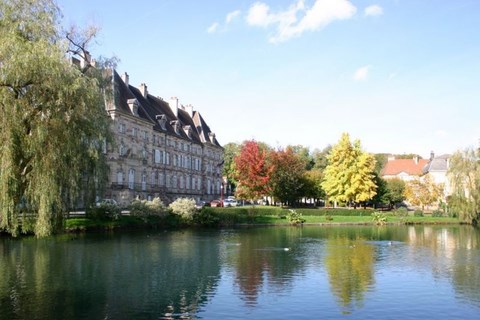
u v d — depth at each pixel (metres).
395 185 77.44
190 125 86.12
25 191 24.61
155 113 71.31
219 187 97.38
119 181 56.72
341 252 28.86
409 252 29.00
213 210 52.72
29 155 23.97
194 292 17.45
